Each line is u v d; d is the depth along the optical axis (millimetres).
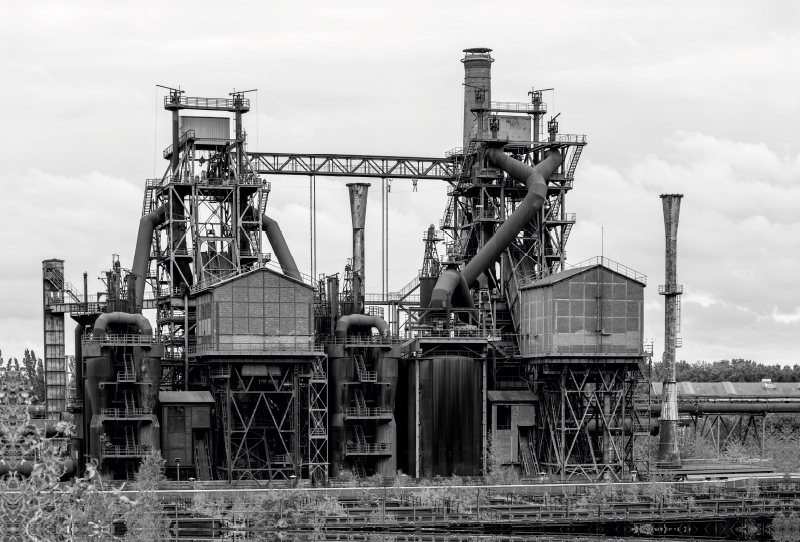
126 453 141625
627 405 156625
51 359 158250
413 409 153000
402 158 176250
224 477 145125
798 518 128125
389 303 161500
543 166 167125
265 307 145000
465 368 152750
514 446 157250
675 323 164500
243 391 143625
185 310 154000
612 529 128500
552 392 155375
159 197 164250
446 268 159625
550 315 152625
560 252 170375
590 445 151750
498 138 168250
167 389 155750
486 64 175125
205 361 146375
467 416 152500
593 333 152625
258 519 111250
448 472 151625
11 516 51625
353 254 161875
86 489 53812
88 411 144750
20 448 51812
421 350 153000
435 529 121188
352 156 174375
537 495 137125
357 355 152375
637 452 174875
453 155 176125
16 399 51625
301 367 147375
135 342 143125
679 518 127438
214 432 147625
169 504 123875
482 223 169125
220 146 161625
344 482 142875
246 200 162875
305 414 150875
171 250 157500
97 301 152500
